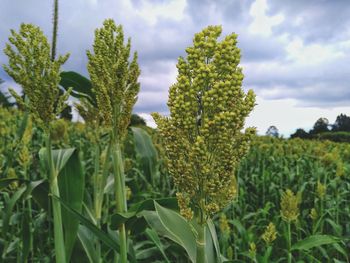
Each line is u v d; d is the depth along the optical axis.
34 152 7.29
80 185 3.89
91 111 4.75
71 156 3.89
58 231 3.44
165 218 2.99
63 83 4.52
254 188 10.77
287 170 10.45
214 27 2.58
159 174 8.59
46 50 3.27
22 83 3.26
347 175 9.75
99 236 3.36
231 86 2.48
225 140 2.50
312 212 6.32
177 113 2.52
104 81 3.53
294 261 6.53
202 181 2.56
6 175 6.02
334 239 4.50
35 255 5.47
